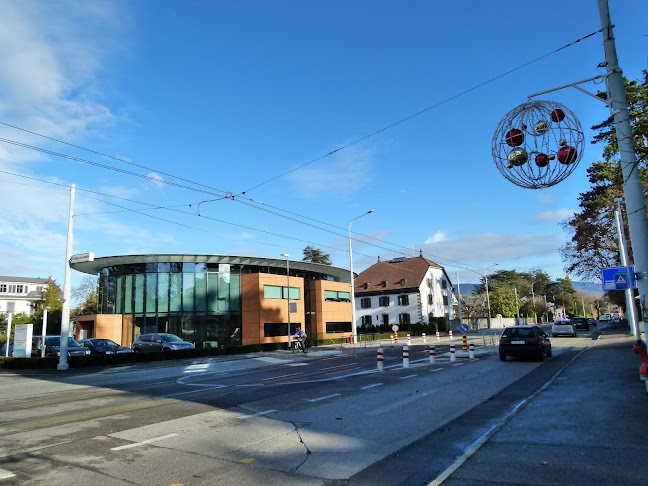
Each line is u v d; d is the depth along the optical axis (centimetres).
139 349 2933
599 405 868
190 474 545
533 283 10162
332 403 1011
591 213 3822
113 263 3809
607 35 889
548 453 578
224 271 3900
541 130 681
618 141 896
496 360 1955
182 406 1021
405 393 1127
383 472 538
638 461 529
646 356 1002
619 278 970
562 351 2367
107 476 544
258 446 666
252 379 1552
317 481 512
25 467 584
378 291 6494
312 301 4434
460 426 768
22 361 2211
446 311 7038
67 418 908
